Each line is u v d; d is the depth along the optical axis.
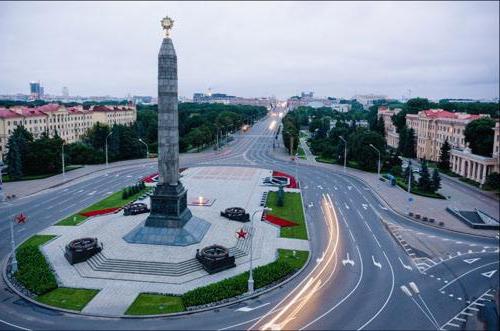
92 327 36.41
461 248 59.00
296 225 67.12
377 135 122.12
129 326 36.69
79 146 131.88
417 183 99.88
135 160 140.25
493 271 50.81
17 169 102.00
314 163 137.38
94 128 151.12
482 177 105.88
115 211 72.06
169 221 56.44
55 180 102.81
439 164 128.38
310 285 45.69
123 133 140.38
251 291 43.22
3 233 61.28
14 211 73.62
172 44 54.62
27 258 49.88
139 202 75.44
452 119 136.62
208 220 65.94
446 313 40.19
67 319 37.66
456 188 101.38
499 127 105.75
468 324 38.22
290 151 159.12
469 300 43.00
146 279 46.03
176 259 49.66
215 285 43.72
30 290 42.69
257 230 63.66
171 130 55.69
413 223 70.94
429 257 55.12
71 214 71.50
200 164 132.25
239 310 39.91
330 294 43.59
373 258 54.12
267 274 46.59
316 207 79.75
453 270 50.91
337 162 136.50
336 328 36.94
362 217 73.56
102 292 42.81
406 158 152.50
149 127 170.38
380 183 104.25
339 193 92.69
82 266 48.88
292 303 41.47
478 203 85.50
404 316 39.38
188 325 37.03
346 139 151.00
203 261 49.06
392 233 64.81
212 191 90.12
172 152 56.06
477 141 116.12
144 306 40.06
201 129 172.00
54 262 50.00
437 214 76.31
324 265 51.44
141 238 55.16
